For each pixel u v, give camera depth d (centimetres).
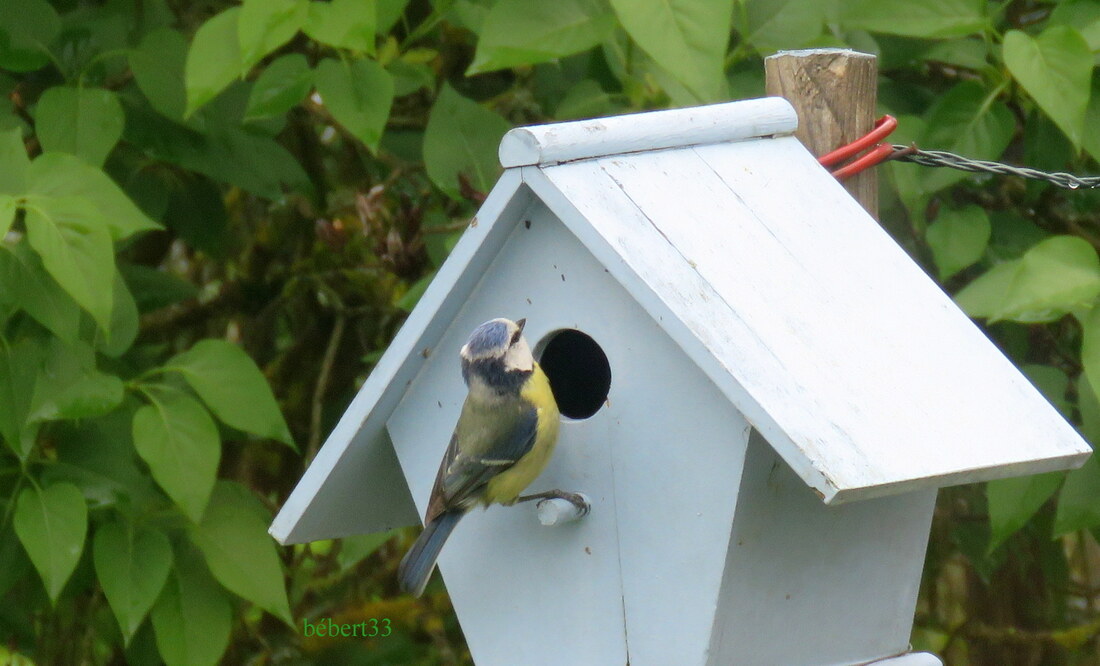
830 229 630
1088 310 695
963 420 550
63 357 720
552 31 707
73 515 706
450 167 809
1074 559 1220
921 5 772
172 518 777
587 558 601
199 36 709
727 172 630
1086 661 1109
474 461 586
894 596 643
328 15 707
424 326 617
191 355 751
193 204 972
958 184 922
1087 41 752
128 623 730
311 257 1074
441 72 962
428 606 1120
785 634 596
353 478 679
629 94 838
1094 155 754
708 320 536
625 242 552
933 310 611
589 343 696
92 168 694
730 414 546
